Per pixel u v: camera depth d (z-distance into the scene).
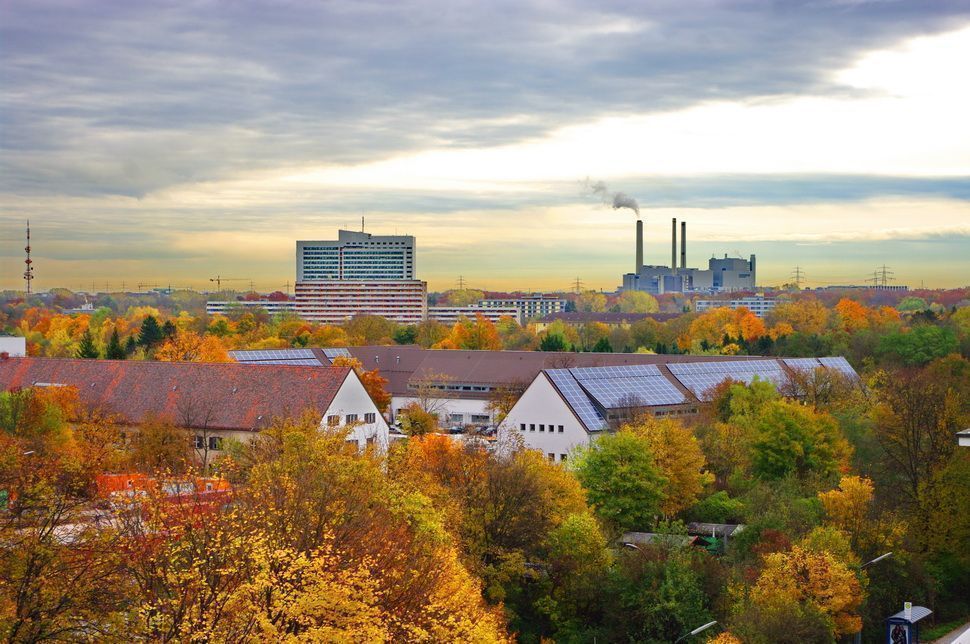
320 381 131.12
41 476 53.59
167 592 48.12
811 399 157.38
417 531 71.81
